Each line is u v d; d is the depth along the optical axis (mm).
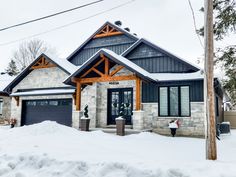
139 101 14070
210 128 6719
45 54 19828
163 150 8914
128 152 8070
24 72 20875
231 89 13391
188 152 8688
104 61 15578
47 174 6078
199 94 14891
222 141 12875
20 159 6969
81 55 21531
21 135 11094
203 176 5109
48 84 20141
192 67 16031
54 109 19500
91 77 16844
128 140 11203
